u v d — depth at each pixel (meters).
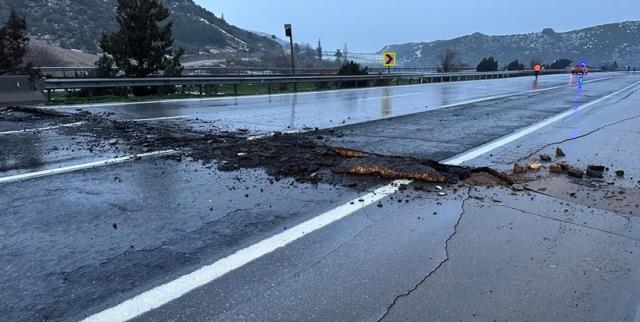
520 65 70.31
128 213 4.52
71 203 4.76
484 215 4.67
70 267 3.43
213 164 6.38
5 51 18.33
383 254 3.76
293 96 19.78
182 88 22.45
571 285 3.34
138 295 3.08
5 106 12.46
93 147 7.36
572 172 6.17
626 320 2.93
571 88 29.11
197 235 4.04
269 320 2.84
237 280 3.30
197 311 2.92
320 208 4.76
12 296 3.03
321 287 3.23
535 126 10.98
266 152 7.05
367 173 5.94
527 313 2.98
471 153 7.61
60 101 14.70
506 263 3.65
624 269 3.59
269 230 4.18
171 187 5.34
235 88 20.98
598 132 10.15
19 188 5.21
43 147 7.32
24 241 3.85
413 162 6.28
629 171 6.51
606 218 4.65
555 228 4.37
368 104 16.22
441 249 3.88
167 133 8.77
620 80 45.91
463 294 3.18
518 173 6.27
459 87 29.17
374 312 2.95
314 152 7.11
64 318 2.82
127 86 17.47
